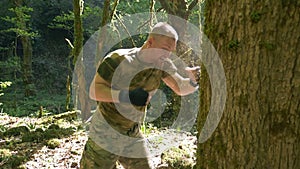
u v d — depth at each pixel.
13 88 16.58
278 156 1.77
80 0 7.36
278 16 1.68
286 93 1.72
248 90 1.78
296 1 1.65
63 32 20.02
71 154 4.86
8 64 16.00
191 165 3.88
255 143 1.79
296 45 1.68
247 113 1.79
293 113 1.72
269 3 1.69
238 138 1.84
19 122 7.70
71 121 7.51
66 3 18.95
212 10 1.91
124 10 9.88
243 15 1.76
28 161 4.59
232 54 1.81
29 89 15.82
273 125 1.76
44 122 7.42
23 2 17.20
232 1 1.80
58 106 14.48
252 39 1.74
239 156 1.85
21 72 16.36
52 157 4.75
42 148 5.14
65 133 5.98
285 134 1.74
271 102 1.74
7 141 5.67
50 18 19.19
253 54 1.74
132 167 2.92
